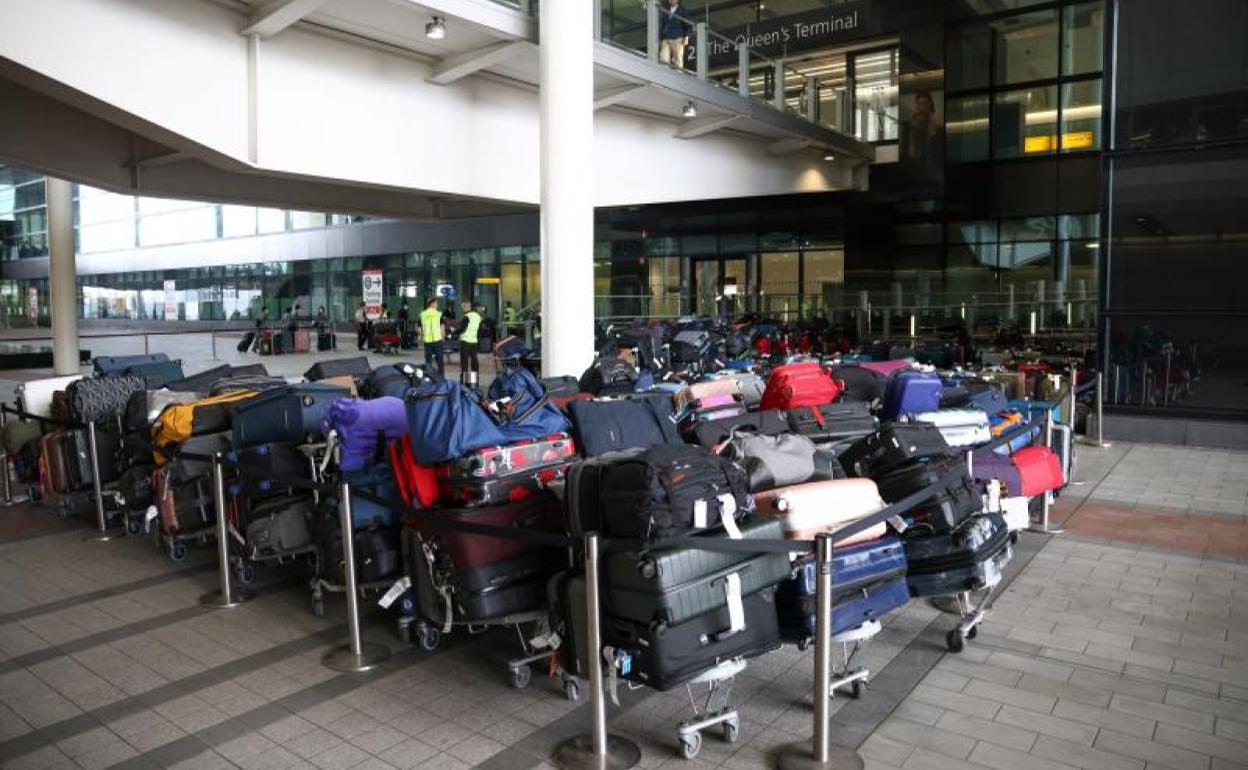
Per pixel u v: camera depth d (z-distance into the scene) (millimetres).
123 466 8469
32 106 12797
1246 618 6000
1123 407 12977
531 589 5242
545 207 12312
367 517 5922
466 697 5000
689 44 15977
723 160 19297
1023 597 6434
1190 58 12188
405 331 32406
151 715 4824
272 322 40312
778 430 6914
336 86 11750
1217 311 12273
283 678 5281
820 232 27953
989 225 24812
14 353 27047
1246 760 4180
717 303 26328
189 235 47500
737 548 4113
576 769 4168
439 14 10945
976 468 6750
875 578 4887
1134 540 7855
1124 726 4520
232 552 6980
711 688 4465
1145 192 12570
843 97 22609
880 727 4535
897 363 10367
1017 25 23828
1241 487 9914
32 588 6977
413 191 13391
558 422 5762
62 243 23047
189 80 10109
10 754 4430
